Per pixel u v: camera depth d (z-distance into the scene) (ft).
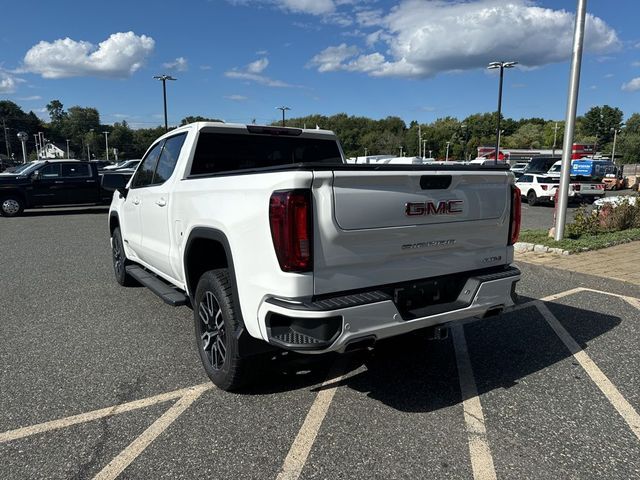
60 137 449.06
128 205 18.51
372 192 9.43
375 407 10.82
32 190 54.44
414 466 8.68
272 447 9.27
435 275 10.75
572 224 34.47
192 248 12.60
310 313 8.70
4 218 53.36
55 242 35.83
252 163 15.39
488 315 11.55
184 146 14.43
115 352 13.99
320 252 9.03
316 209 8.87
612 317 16.99
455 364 13.20
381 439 9.53
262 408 10.76
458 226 10.87
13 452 9.12
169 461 8.84
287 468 8.63
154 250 15.79
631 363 13.15
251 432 9.78
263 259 9.37
